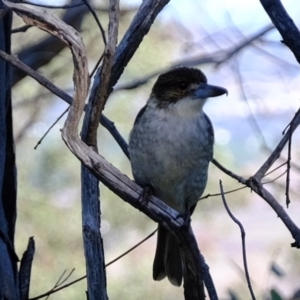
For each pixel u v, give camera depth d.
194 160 7.88
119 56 5.98
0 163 5.88
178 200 8.12
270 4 5.86
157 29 13.06
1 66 5.87
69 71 13.43
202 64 12.24
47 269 13.55
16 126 14.24
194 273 5.59
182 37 13.09
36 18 4.57
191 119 7.88
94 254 5.59
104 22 12.65
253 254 17.17
